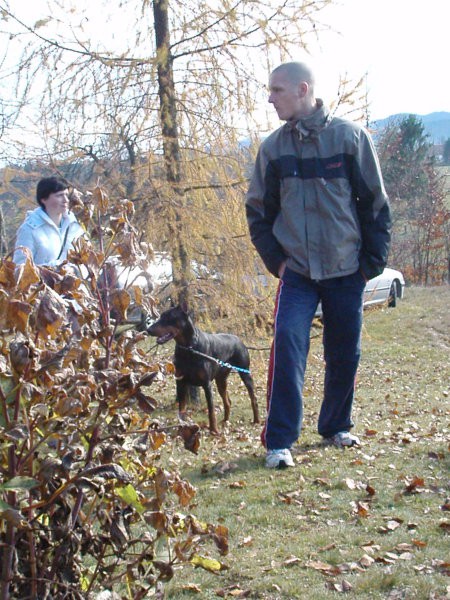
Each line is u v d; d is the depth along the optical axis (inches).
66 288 110.2
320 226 229.5
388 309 815.7
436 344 654.5
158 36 337.7
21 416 103.4
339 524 185.6
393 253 1593.3
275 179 233.1
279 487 214.1
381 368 535.5
